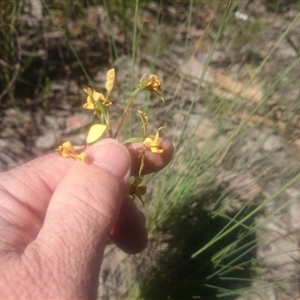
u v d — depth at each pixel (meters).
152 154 0.14
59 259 0.10
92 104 0.11
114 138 0.12
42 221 0.13
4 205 0.13
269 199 0.16
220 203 0.19
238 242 0.19
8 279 0.10
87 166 0.11
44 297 0.10
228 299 0.18
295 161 0.20
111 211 0.11
